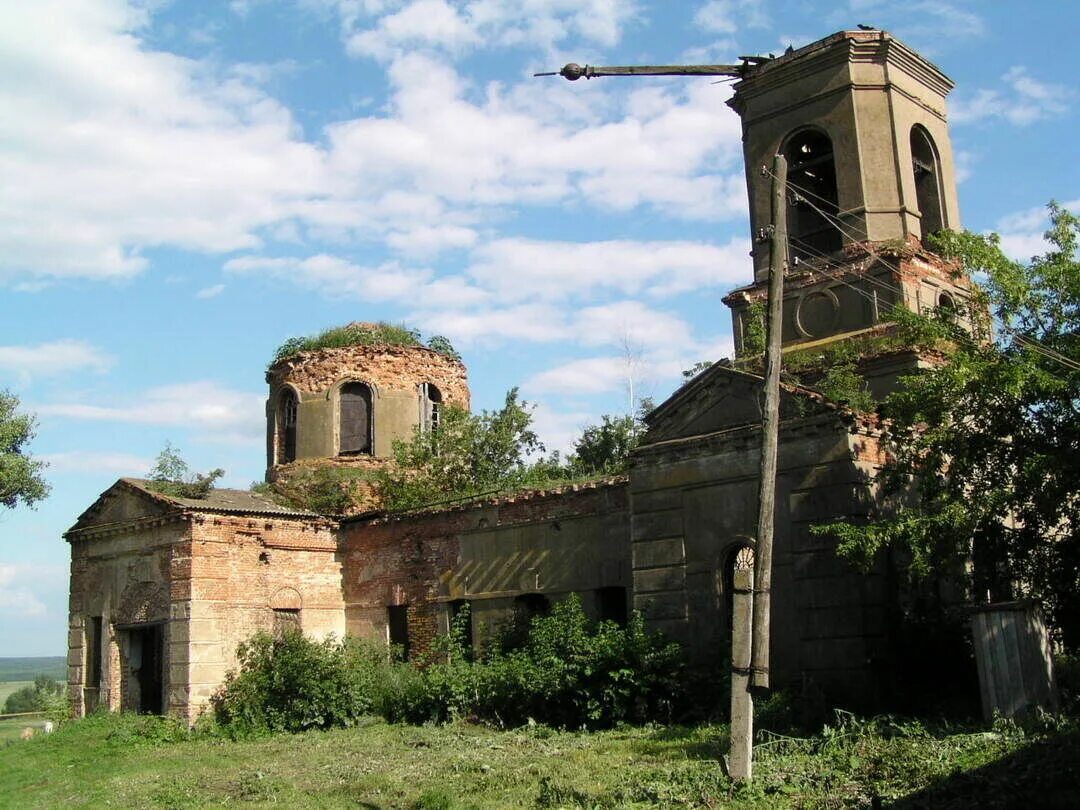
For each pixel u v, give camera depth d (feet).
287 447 113.09
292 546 91.20
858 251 75.51
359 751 65.46
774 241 44.19
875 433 61.52
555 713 67.72
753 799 40.40
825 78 79.05
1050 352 53.21
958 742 45.24
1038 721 46.91
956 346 63.82
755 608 41.88
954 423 56.95
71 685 95.14
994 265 56.95
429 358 114.42
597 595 75.46
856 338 73.82
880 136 77.41
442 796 46.96
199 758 69.31
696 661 64.44
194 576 84.64
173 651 84.74
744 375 65.00
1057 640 56.44
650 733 59.31
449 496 94.53
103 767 68.85
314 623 91.25
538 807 44.27
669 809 40.68
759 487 42.50
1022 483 52.80
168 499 87.04
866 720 53.31
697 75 44.86
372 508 102.99
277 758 65.98
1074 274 55.42
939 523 52.49
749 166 82.94
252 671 84.48
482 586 82.89
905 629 58.49
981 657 50.29
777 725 55.31
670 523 67.10
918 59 80.38
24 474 129.39
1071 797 35.53
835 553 57.31
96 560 95.14
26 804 56.29
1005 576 56.54
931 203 81.82
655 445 68.49
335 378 110.73
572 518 77.82
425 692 76.07
